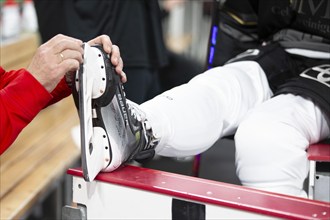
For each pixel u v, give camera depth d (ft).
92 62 5.08
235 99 6.45
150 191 5.06
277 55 7.45
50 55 4.93
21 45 11.19
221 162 12.30
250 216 4.67
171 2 16.66
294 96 6.46
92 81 5.06
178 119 5.74
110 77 5.15
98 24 8.46
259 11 7.63
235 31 7.91
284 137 5.78
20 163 9.02
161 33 8.84
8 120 4.89
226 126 6.43
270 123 5.93
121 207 5.24
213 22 7.82
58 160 9.25
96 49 5.17
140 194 5.12
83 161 5.04
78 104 5.22
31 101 4.92
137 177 5.27
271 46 7.54
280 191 5.68
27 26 12.17
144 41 8.59
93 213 5.40
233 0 7.77
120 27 8.52
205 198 4.81
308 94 6.32
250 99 6.66
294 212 4.53
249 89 6.71
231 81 6.56
